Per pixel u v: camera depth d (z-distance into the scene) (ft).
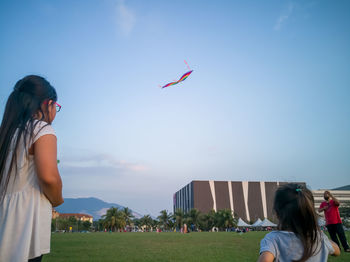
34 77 5.96
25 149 5.15
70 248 35.94
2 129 5.44
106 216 312.50
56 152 5.38
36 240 4.90
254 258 23.07
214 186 461.37
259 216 454.40
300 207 5.85
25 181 5.17
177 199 586.45
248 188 465.88
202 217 344.28
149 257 24.59
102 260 22.76
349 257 19.71
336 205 22.65
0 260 4.63
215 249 31.37
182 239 56.85
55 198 5.31
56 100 6.15
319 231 6.00
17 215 4.93
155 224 419.54
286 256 5.81
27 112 5.45
